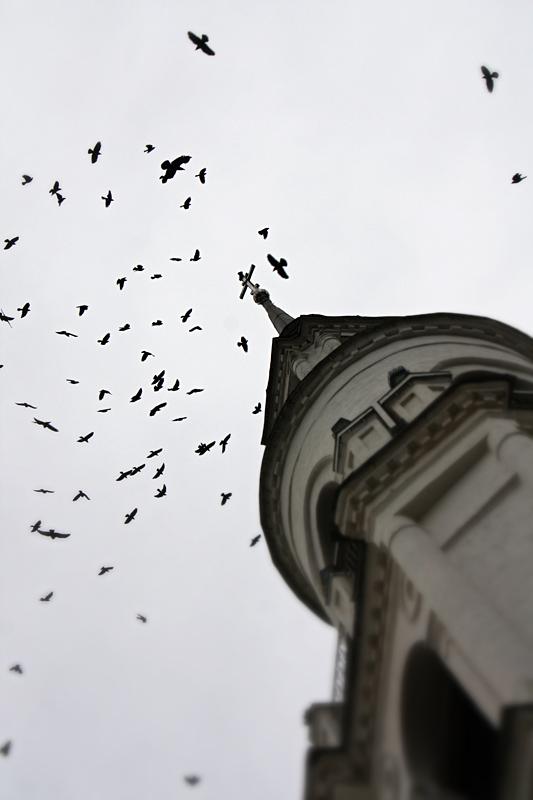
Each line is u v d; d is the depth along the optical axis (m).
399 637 15.55
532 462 14.57
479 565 14.27
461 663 13.00
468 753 15.19
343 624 19.42
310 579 22.66
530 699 10.70
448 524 15.63
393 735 14.79
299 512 23.47
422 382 20.59
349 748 15.34
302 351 34.44
